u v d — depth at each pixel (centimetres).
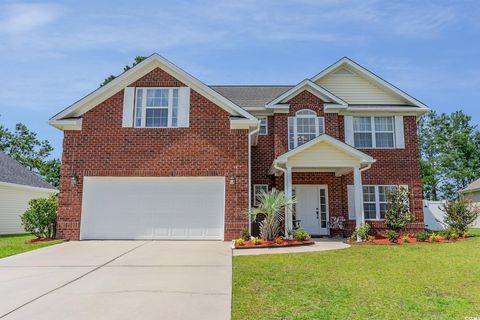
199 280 709
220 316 501
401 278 712
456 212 1600
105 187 1344
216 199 1331
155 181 1346
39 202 1346
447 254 998
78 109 1385
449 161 4531
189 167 1346
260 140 1688
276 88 2045
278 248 1133
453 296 585
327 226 1592
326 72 1788
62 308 538
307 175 1620
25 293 620
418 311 510
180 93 1401
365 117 1719
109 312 518
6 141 4256
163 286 663
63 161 1351
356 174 1343
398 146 1678
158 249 1095
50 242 1232
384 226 1578
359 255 995
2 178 1870
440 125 4819
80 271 793
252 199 1633
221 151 1358
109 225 1318
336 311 512
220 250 1082
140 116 1388
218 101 1391
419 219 1600
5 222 1898
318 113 1653
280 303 555
